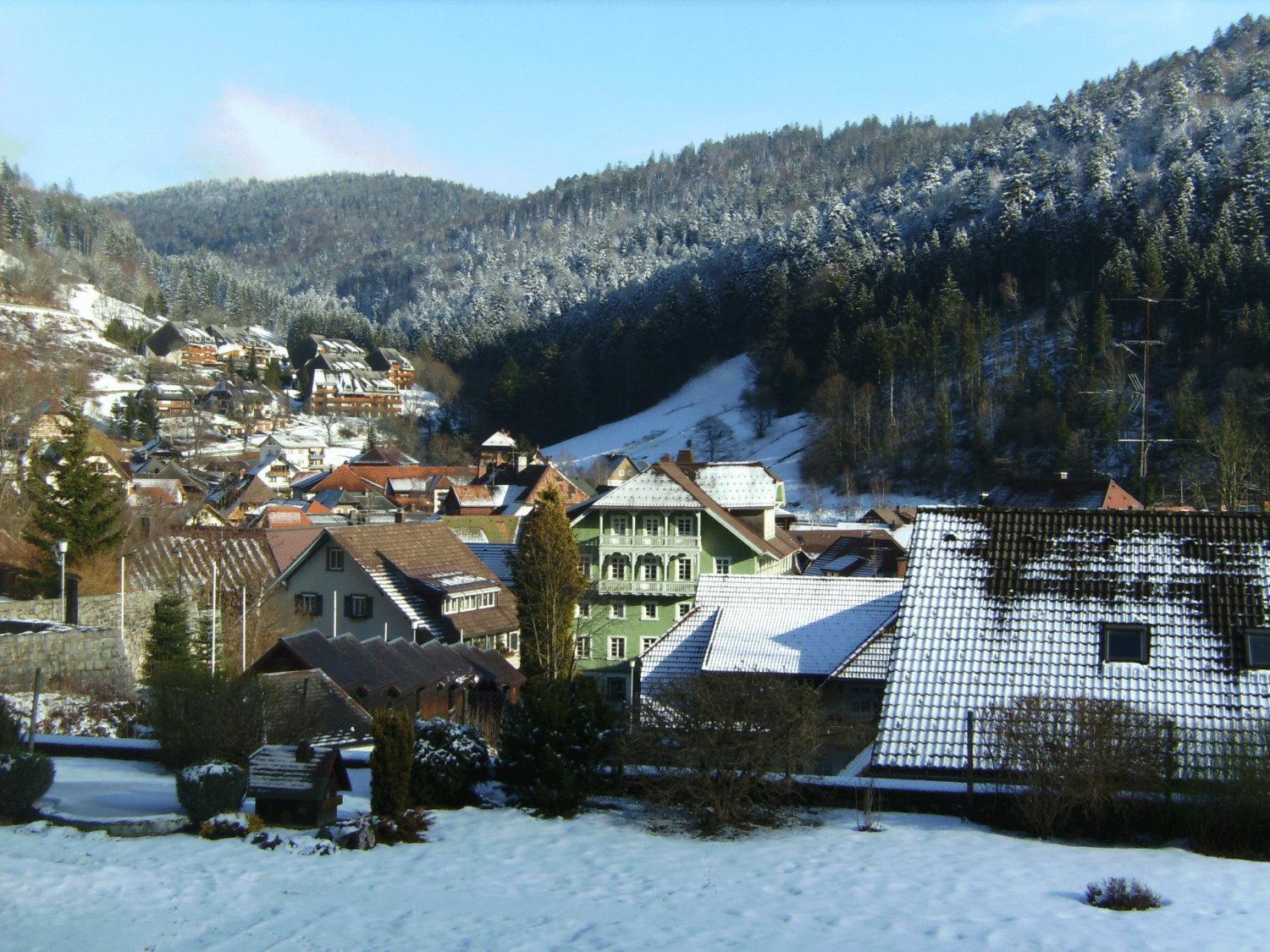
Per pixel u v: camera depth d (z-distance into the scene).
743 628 36.62
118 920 12.78
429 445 178.88
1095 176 187.00
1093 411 120.25
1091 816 16.86
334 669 29.05
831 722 29.34
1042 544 22.95
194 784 16.55
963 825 17.61
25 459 58.06
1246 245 148.00
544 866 15.24
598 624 52.62
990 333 153.62
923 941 12.26
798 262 197.25
